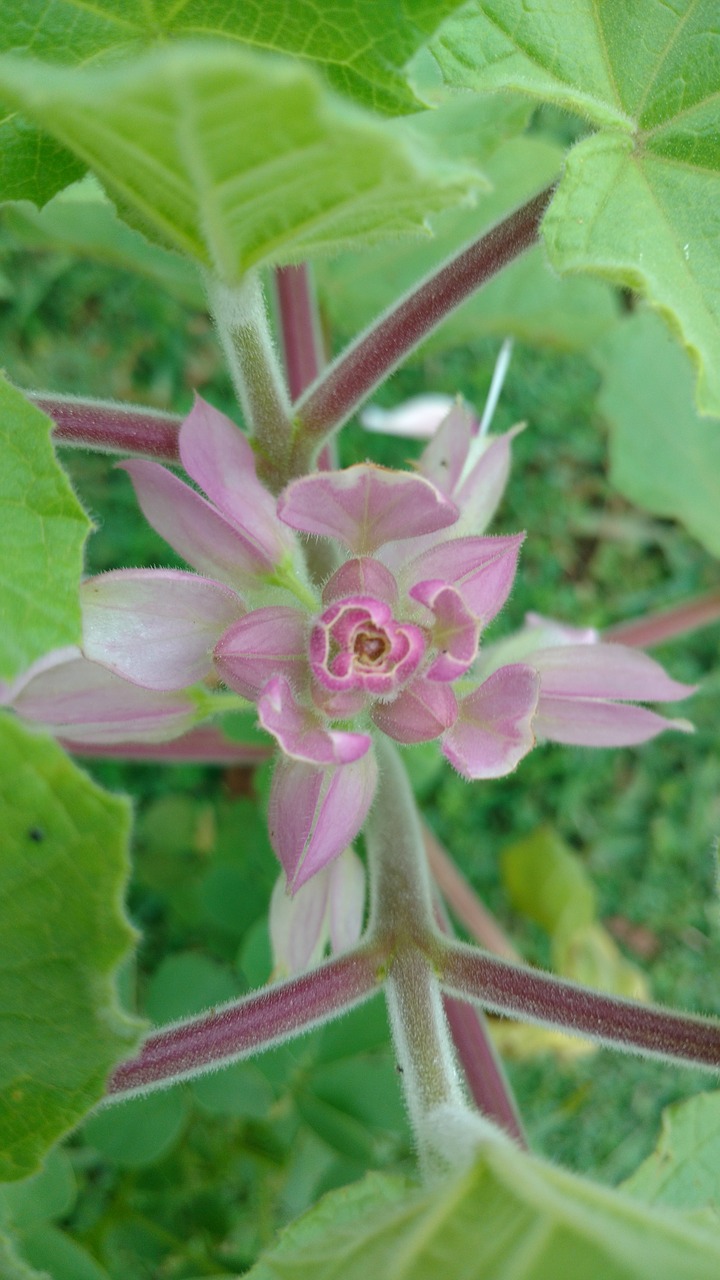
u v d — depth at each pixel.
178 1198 0.35
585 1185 0.13
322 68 0.16
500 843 0.49
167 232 0.15
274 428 0.19
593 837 0.51
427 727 0.16
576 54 0.17
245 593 0.18
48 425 0.14
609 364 0.38
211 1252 0.35
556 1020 0.18
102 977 0.14
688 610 0.38
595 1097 0.49
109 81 0.10
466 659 0.16
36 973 0.14
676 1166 0.22
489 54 0.18
